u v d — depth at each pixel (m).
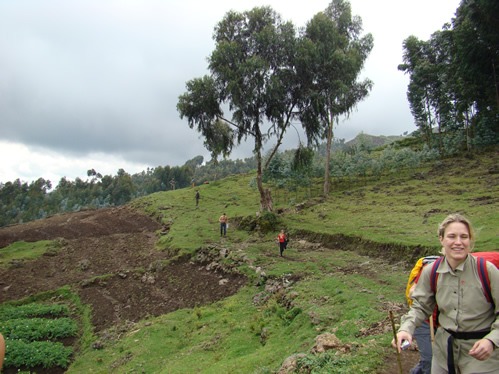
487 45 39.44
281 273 18.97
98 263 29.84
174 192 57.72
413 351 7.28
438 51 56.28
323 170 49.00
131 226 41.72
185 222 38.41
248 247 25.55
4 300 23.69
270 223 29.73
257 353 11.45
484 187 29.77
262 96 27.42
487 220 19.78
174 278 24.41
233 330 14.85
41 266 29.44
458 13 47.66
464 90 45.06
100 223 42.75
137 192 140.88
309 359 7.43
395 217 25.66
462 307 3.31
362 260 19.19
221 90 28.66
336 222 27.56
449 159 45.62
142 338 16.64
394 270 16.64
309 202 36.41
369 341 8.12
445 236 3.43
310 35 29.28
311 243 24.84
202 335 15.51
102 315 20.75
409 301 4.95
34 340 18.34
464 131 49.88
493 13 33.94
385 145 69.56
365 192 37.38
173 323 17.70
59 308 22.02
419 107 54.91
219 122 30.97
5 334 18.39
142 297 22.52
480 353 3.01
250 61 26.42
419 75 53.47
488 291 3.23
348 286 14.80
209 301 19.89
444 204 26.73
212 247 26.55
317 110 28.39
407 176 41.81
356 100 40.34
